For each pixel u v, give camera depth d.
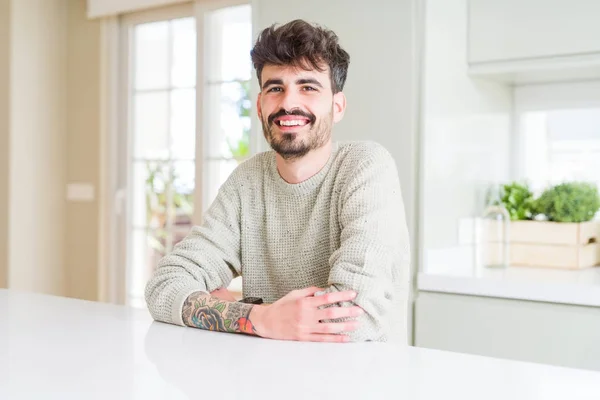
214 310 1.24
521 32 2.20
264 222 1.54
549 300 1.89
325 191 1.44
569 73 2.30
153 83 3.79
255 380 0.89
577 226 2.23
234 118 3.45
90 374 0.92
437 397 0.81
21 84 3.82
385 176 1.39
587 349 1.84
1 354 1.04
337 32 2.31
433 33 2.15
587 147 2.48
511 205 2.40
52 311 1.44
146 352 1.06
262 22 2.50
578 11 2.08
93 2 3.81
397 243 1.34
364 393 0.82
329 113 1.36
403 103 2.16
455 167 2.29
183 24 3.66
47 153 3.96
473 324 2.02
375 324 1.20
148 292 1.39
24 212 3.84
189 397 0.81
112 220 3.87
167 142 3.74
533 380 0.89
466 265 2.36
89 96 3.96
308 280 1.48
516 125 2.66
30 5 3.86
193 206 3.57
